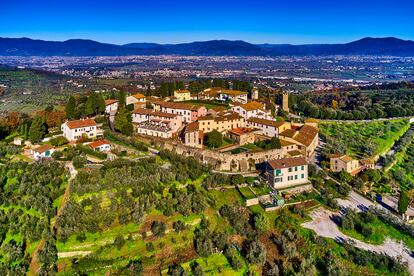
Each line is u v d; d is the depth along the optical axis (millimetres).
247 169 153625
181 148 157875
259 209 127938
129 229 106250
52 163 135625
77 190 114812
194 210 117000
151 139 167250
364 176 155750
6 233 104625
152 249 102500
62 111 196625
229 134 178000
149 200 115375
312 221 123875
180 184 129375
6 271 93062
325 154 175250
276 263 105250
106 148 155875
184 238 108062
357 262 105625
